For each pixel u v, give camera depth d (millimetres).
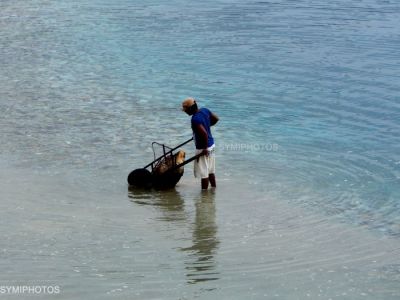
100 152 25547
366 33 53812
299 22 59344
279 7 68938
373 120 30641
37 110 31781
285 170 24203
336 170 24219
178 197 21562
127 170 23734
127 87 37125
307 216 19969
